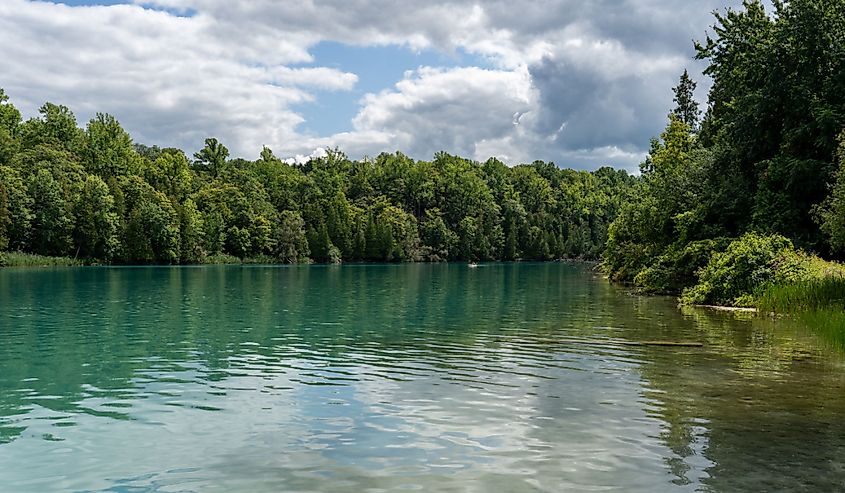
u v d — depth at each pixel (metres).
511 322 23.12
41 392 12.09
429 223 148.12
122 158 111.31
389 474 7.77
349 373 13.83
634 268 49.50
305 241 117.94
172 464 8.20
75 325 21.95
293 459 8.34
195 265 97.81
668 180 42.25
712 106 49.00
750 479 7.45
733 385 12.38
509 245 155.25
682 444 8.77
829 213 24.84
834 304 22.38
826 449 8.50
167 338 18.98
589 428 9.59
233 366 14.62
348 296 36.22
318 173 156.50
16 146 94.62
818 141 30.94
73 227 86.38
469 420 10.09
